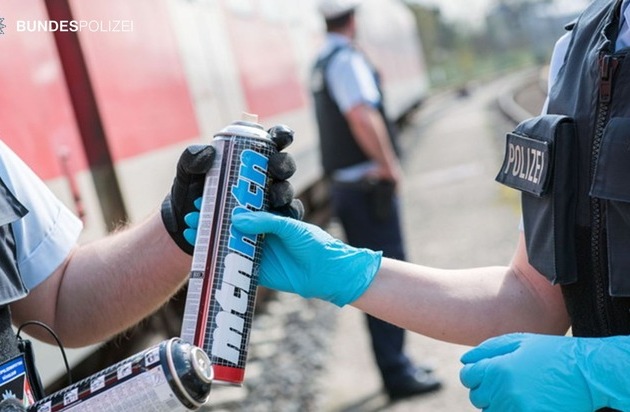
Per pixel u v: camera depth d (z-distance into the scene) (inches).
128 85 167.9
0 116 126.0
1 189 59.8
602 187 53.2
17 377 55.2
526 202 61.8
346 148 158.4
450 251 281.0
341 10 160.1
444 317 64.0
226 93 240.8
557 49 63.4
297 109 335.3
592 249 56.1
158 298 66.9
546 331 64.2
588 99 56.1
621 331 55.9
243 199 58.2
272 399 168.9
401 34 756.0
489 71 2481.5
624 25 55.7
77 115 151.8
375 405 159.8
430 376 161.3
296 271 62.8
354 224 160.9
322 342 203.2
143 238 65.6
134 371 48.0
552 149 57.0
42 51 140.9
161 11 195.3
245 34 274.1
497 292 65.2
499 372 55.1
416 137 748.6
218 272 57.2
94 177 150.5
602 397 53.2
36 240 64.4
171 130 188.9
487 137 635.5
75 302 66.2
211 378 49.2
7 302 56.1
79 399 49.3
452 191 404.5
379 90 161.2
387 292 64.6
